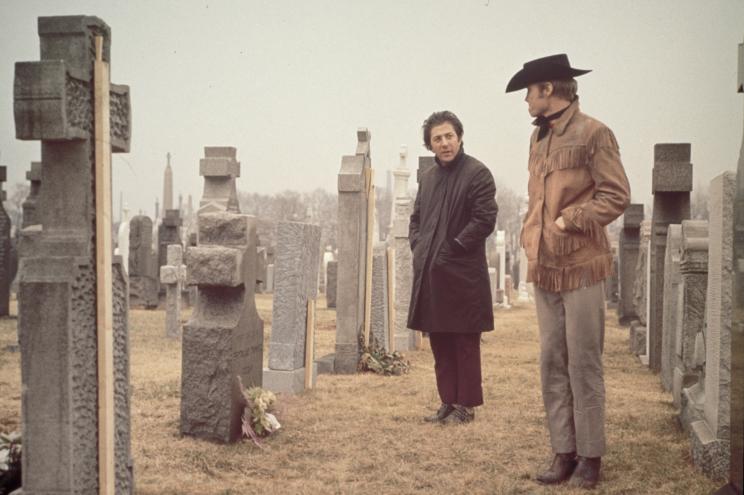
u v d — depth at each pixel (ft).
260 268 19.58
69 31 11.01
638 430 19.62
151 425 19.33
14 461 12.87
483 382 26.96
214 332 17.88
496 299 67.21
